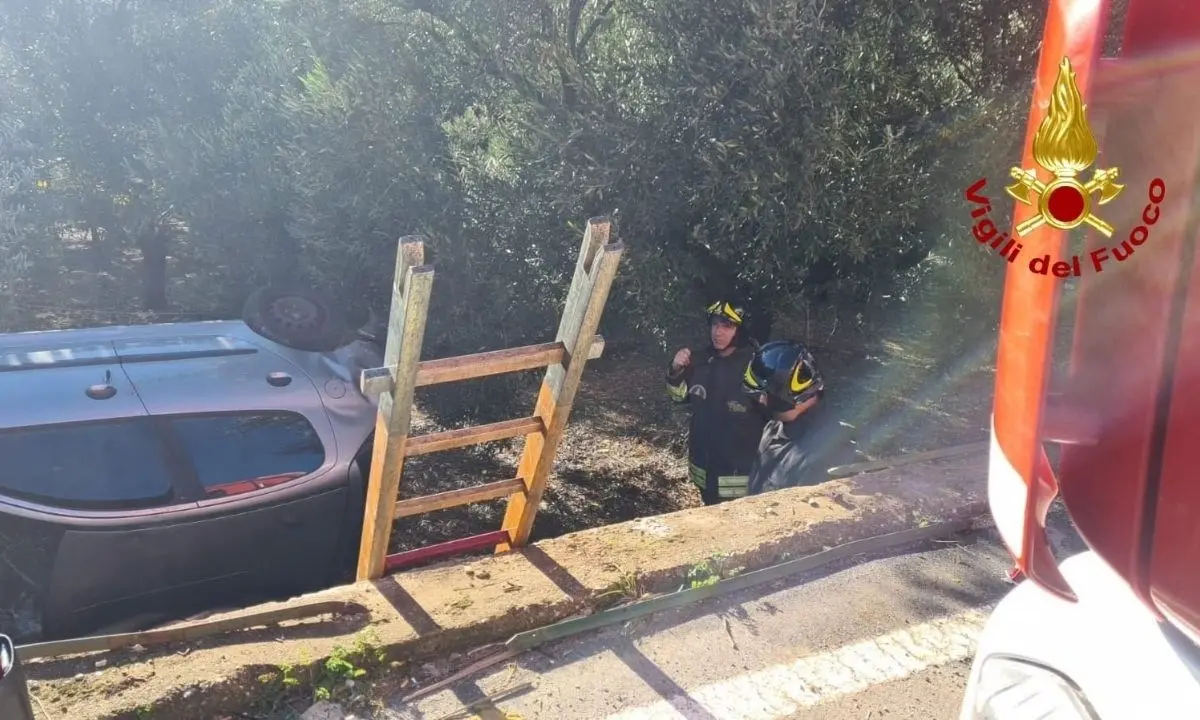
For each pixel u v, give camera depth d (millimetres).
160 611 3658
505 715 2674
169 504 3666
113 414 3691
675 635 3080
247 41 8000
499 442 6730
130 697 2484
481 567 3312
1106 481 1154
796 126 5035
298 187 6055
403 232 5879
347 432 4168
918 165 5395
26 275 8203
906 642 3092
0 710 1616
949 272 6152
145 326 4465
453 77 5996
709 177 5172
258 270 7172
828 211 5199
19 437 3502
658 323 6168
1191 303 981
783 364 4656
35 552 3492
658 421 7281
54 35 7703
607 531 3619
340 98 5656
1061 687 1221
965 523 3832
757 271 5734
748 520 3715
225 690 2578
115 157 7906
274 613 2883
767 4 4895
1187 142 983
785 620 3188
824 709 2756
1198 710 1059
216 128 7219
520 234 6039
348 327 4832
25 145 7609
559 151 5441
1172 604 1032
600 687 2814
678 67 5418
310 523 3943
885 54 5289
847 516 3746
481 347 6113
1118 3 1567
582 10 6285
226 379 4078
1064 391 1209
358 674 2730
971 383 6867
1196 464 984
